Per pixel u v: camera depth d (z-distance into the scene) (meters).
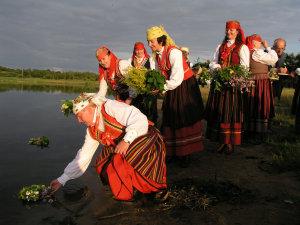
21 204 4.45
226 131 6.24
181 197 4.49
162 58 5.55
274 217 4.05
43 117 11.81
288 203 4.39
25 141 7.88
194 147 5.67
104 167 4.21
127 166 4.08
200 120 5.75
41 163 6.15
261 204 4.38
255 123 7.25
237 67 6.02
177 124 5.62
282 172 5.45
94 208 4.32
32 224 3.94
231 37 6.21
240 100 6.21
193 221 3.98
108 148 4.21
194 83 5.75
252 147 6.92
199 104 5.75
